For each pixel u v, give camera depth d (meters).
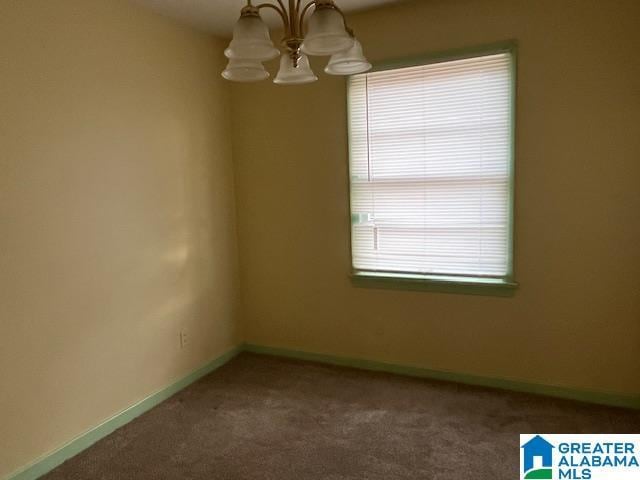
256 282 3.68
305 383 3.18
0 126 2.10
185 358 3.21
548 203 2.74
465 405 2.80
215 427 2.66
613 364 2.72
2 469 2.15
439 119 2.94
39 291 2.29
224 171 3.53
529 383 2.92
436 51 2.88
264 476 2.21
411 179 3.07
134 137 2.78
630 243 2.61
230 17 3.00
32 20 2.22
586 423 2.56
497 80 2.78
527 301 2.87
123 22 2.69
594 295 2.72
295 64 1.73
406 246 3.15
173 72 3.05
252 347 3.76
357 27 3.07
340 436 2.52
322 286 3.45
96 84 2.54
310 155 3.34
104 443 2.53
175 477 2.22
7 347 2.16
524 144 2.74
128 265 2.77
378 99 3.09
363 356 3.39
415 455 2.33
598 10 2.52
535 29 2.64
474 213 2.93
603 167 2.61
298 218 3.46
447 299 3.08
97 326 2.59
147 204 2.88
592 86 2.57
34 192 2.25
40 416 2.30
